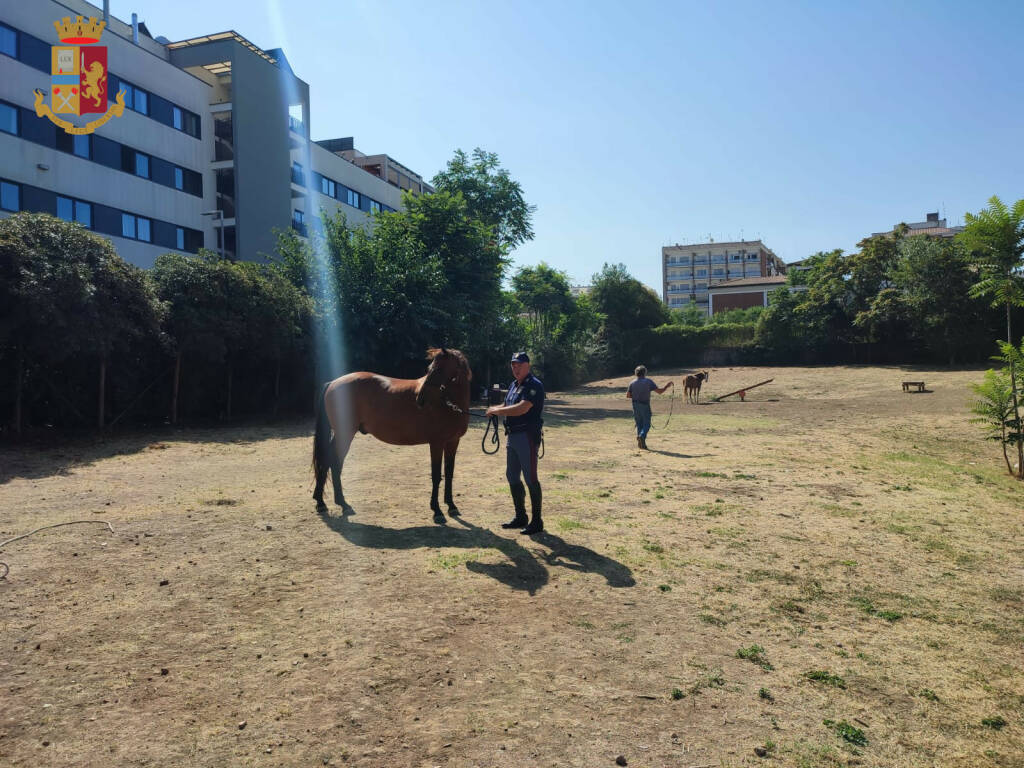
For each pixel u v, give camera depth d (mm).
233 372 17703
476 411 21531
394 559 5285
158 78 29828
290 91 37188
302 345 18359
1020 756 2789
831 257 43562
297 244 21938
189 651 3641
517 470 6184
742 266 122875
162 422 15742
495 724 2953
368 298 20312
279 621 4055
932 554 5762
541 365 39375
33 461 10188
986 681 3469
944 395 25547
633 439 14047
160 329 14258
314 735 2844
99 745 2742
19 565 5094
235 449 12125
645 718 3023
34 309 10938
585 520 6699
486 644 3766
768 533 6332
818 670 3539
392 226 23656
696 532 6312
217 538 5895
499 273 25828
